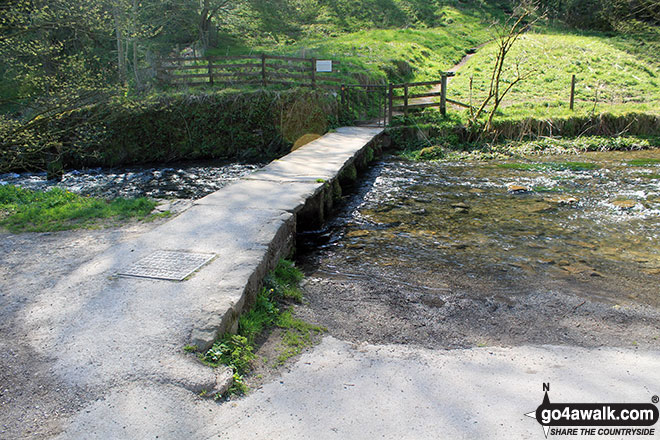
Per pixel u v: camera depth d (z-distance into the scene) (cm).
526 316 503
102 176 1371
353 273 633
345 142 1312
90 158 1545
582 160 1355
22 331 398
